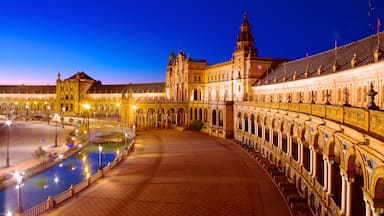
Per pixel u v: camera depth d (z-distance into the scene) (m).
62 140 98.50
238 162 58.22
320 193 31.25
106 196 40.88
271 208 35.12
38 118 163.25
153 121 123.94
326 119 26.61
